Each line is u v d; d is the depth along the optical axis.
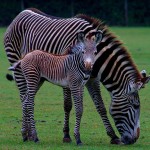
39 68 20.41
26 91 22.06
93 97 21.02
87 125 24.27
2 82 38.09
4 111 27.73
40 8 99.12
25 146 19.88
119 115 20.17
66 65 19.92
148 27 104.50
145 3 107.50
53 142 20.80
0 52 54.66
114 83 20.23
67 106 21.02
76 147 19.59
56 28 21.88
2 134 22.34
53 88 35.47
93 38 19.12
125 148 19.61
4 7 100.12
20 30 23.11
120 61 20.20
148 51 60.28
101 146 19.98
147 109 28.41
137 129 20.08
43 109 28.22
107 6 103.44
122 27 102.94
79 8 101.19
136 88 19.66
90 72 19.72
